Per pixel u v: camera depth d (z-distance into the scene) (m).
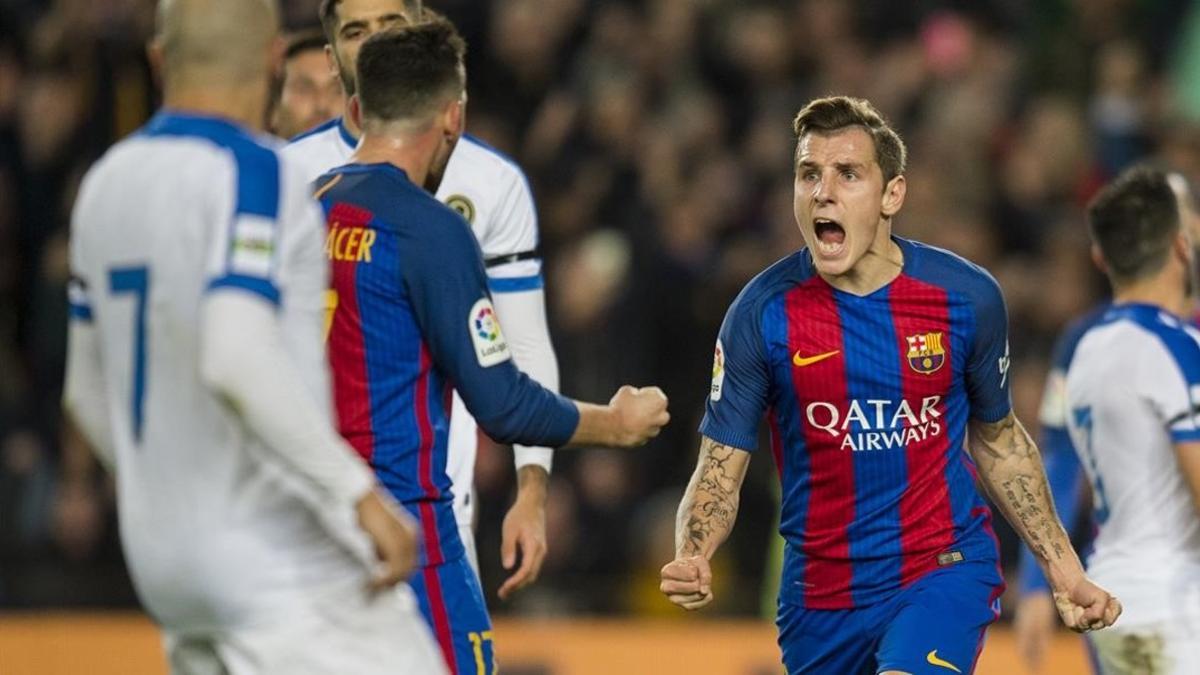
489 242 19.64
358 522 13.44
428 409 16.41
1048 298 35.66
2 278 36.34
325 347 16.09
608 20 39.56
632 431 16.81
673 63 39.69
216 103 14.02
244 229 13.31
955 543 18.00
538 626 29.48
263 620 13.72
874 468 17.86
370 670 14.06
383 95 16.39
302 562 13.88
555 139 37.19
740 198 37.41
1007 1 42.62
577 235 36.38
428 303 16.03
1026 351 34.94
